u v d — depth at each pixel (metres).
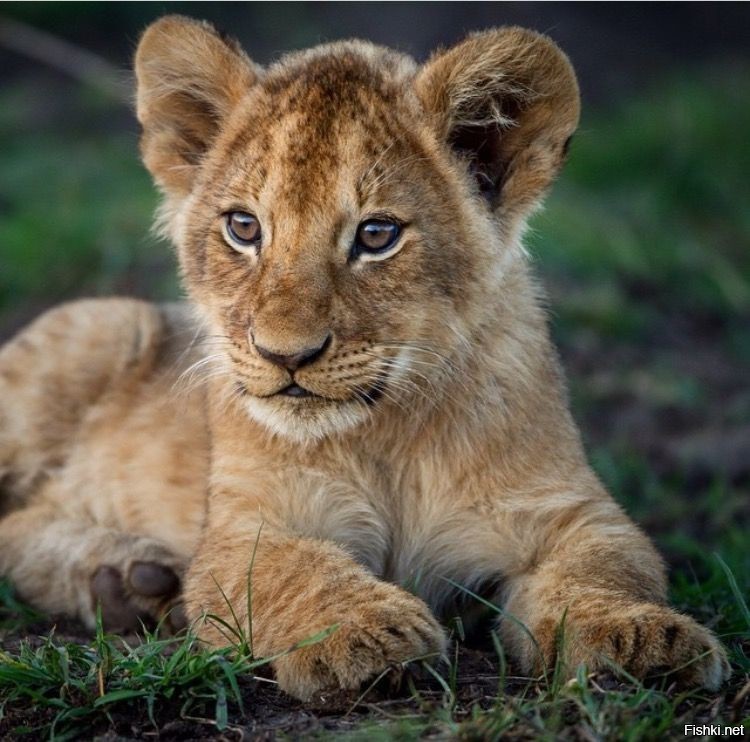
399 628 6.12
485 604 7.26
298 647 6.13
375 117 7.11
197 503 8.48
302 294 6.67
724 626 7.43
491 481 7.45
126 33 23.72
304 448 7.36
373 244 6.91
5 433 9.55
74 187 17.77
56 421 9.49
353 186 6.85
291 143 6.98
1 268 15.39
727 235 18.75
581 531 7.34
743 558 9.11
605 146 20.28
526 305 7.81
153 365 9.35
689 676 6.09
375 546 7.60
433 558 7.61
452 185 7.29
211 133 8.02
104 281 14.98
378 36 24.19
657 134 20.30
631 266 16.59
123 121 21.44
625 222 17.86
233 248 7.20
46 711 6.11
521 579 7.26
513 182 7.54
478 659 6.80
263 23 24.38
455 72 7.26
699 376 14.29
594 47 25.36
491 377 7.42
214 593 6.85
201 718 5.97
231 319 7.06
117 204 16.83
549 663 6.38
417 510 7.59
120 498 8.99
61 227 15.98
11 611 8.40
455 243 7.18
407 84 7.41
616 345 14.78
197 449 8.55
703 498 10.95
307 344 6.59
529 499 7.46
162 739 5.85
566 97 7.38
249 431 7.43
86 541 8.39
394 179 6.96
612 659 6.15
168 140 8.03
